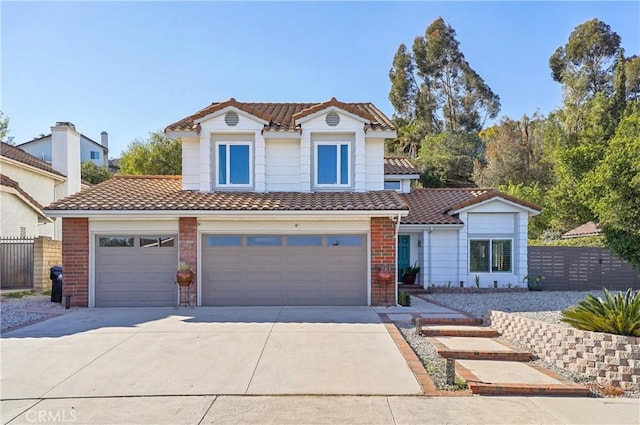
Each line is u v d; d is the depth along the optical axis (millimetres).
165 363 7652
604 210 15289
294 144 15688
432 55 57438
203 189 15180
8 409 5809
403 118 58812
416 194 22156
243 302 13781
